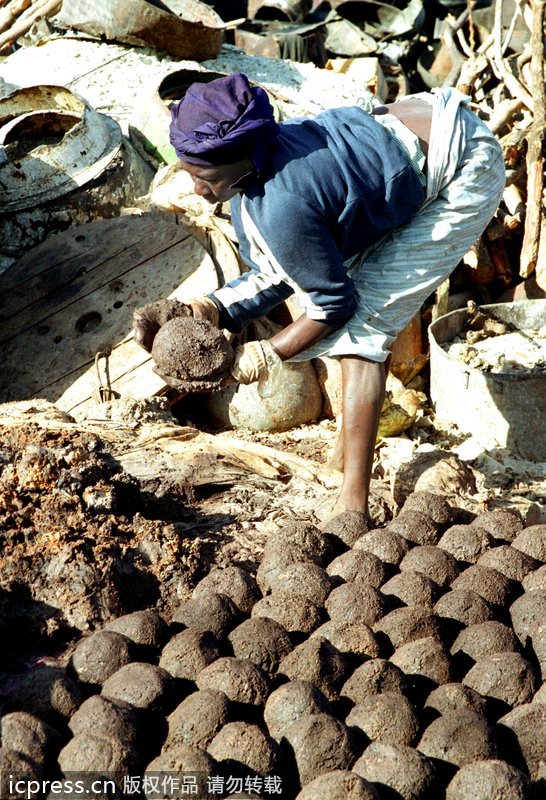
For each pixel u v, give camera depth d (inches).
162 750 94.1
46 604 115.8
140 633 106.6
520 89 262.8
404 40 366.6
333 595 114.4
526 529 130.3
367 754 90.5
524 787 86.4
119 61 266.1
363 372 135.5
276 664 104.6
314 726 91.9
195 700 95.2
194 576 124.3
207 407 207.9
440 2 384.2
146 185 233.6
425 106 132.8
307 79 285.4
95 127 228.4
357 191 121.8
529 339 231.1
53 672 102.6
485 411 201.2
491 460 194.7
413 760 88.8
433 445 193.5
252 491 151.5
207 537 136.7
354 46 358.9
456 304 246.4
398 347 222.5
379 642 107.9
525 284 246.7
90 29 271.4
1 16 314.0
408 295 135.8
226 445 164.6
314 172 119.1
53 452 134.6
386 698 96.4
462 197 132.3
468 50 339.3
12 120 235.5
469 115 134.9
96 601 115.8
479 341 231.6
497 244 248.5
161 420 182.7
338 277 123.9
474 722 94.0
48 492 129.1
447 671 103.9
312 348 136.0
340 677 102.2
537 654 108.9
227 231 213.3
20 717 92.0
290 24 372.2
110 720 92.0
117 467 148.0
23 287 214.7
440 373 209.6
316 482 156.3
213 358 122.4
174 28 266.1
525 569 122.6
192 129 116.1
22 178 221.8
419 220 134.1
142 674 98.3
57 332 208.4
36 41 312.3
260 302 139.3
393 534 127.3
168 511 142.4
